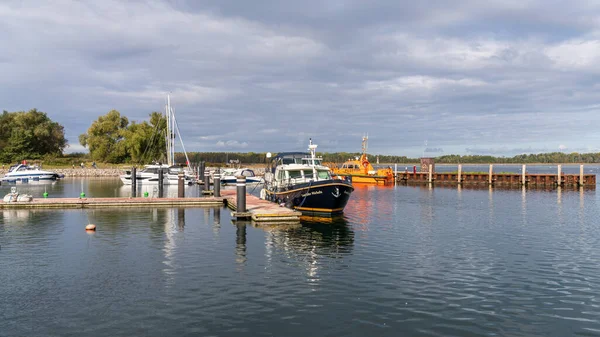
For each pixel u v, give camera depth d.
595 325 10.85
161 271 15.31
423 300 12.51
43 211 31.56
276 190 34.56
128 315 11.21
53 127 113.75
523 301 12.49
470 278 14.73
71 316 11.14
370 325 10.72
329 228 24.94
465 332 10.37
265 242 20.67
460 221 27.92
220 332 10.24
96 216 29.06
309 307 11.88
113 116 109.06
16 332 10.18
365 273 15.27
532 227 25.48
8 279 14.30
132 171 42.53
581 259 17.47
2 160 102.31
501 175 70.94
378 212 32.69
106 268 15.68
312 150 33.84
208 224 26.00
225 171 73.50
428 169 80.00
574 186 65.31
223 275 14.88
